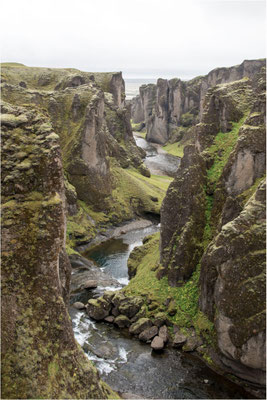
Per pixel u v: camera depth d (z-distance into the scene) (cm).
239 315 2803
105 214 7231
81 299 4384
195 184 3903
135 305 3781
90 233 6475
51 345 1802
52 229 1856
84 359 1973
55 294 1877
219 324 2955
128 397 2708
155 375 3011
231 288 2875
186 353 3272
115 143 9288
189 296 3656
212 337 3181
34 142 1916
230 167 3703
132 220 7556
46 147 1909
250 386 2889
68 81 10212
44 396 1648
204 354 3197
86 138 6994
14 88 7406
